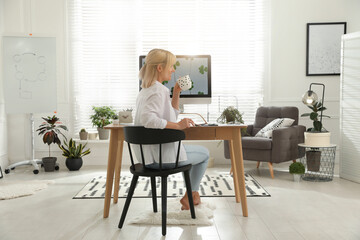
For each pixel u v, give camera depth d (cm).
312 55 555
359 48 432
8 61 521
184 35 568
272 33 560
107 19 565
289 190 392
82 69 568
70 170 521
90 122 573
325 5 553
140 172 265
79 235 266
